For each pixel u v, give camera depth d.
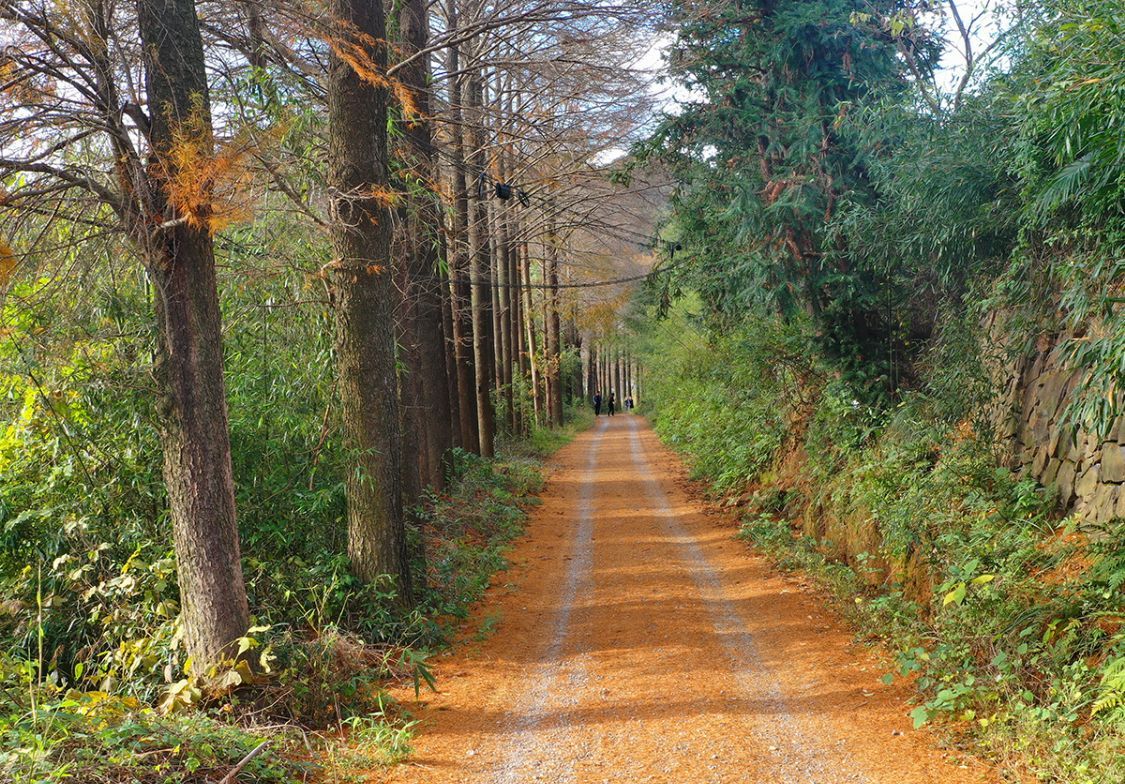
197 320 6.66
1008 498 8.32
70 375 8.19
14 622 8.26
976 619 6.66
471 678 7.61
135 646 7.16
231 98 9.05
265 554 8.99
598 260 32.50
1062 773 4.70
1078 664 5.30
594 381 67.81
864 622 8.34
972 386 9.69
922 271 11.68
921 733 5.73
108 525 8.41
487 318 23.95
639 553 13.05
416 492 14.19
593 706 6.70
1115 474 6.98
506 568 12.14
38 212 6.77
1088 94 5.75
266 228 9.69
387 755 5.70
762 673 7.29
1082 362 6.55
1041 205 7.00
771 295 13.35
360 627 8.57
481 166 15.49
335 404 9.49
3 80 6.31
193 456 6.71
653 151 15.38
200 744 5.32
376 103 9.19
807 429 14.99
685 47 14.72
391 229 10.53
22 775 4.43
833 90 13.57
